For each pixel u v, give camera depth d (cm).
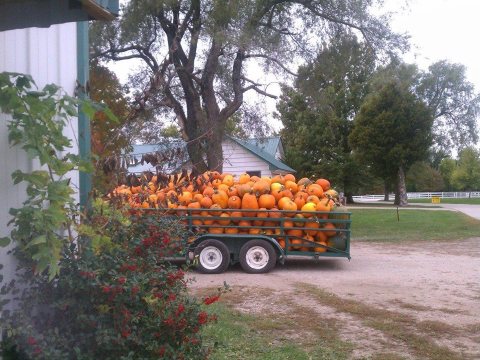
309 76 2139
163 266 450
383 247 1830
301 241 1251
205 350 448
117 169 502
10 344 361
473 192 8275
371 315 846
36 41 434
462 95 5384
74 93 484
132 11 1781
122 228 448
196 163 678
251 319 806
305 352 656
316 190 1280
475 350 679
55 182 359
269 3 1970
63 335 372
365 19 2078
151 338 390
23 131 344
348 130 5578
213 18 1761
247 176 1306
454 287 1088
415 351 671
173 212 971
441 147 5697
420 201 6900
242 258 1248
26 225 348
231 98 2005
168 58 687
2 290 375
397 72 2367
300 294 1007
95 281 378
